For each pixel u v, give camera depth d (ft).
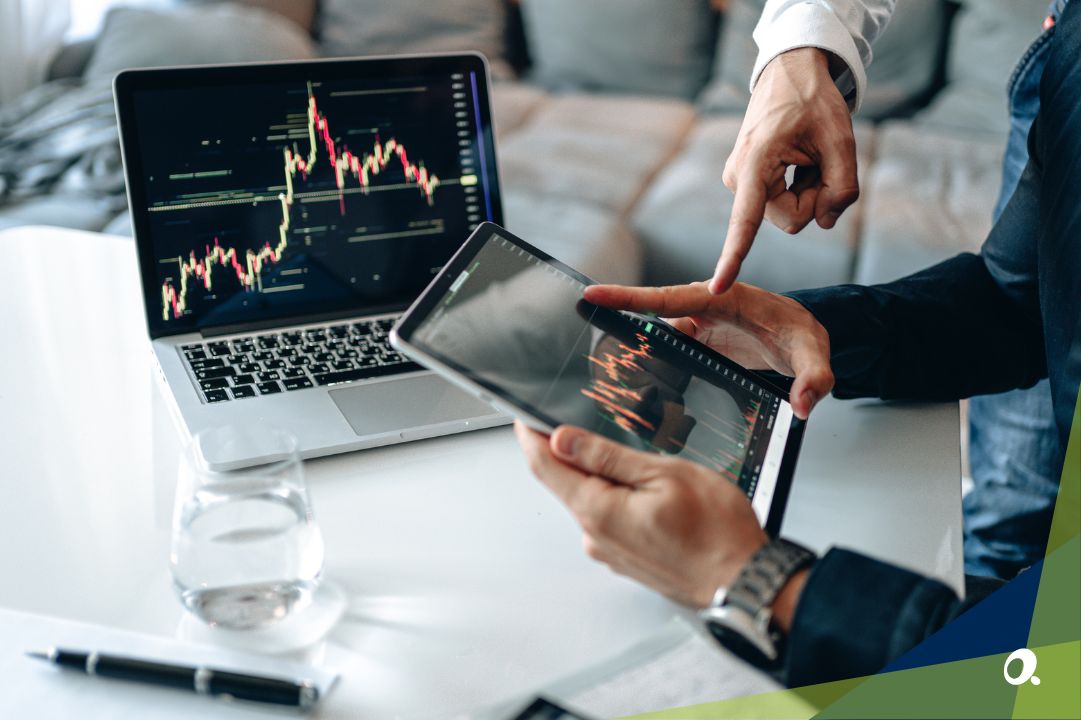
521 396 2.14
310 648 1.91
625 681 1.81
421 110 3.25
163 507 2.33
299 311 3.13
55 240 3.72
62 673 1.82
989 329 3.03
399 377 2.82
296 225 3.13
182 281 3.01
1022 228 3.07
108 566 2.13
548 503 2.39
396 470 2.48
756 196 2.70
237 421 2.57
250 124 3.08
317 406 2.66
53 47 8.96
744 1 8.94
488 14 9.57
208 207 3.03
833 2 3.10
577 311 2.39
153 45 8.04
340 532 2.26
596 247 6.89
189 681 1.78
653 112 9.16
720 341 2.75
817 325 2.71
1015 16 8.10
